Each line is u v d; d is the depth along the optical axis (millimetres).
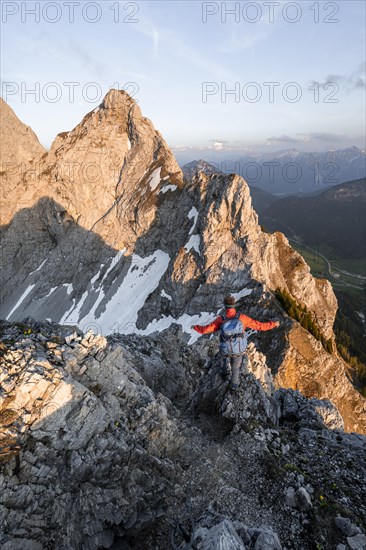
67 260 110562
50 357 11195
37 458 9531
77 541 9641
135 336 24172
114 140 115312
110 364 12336
